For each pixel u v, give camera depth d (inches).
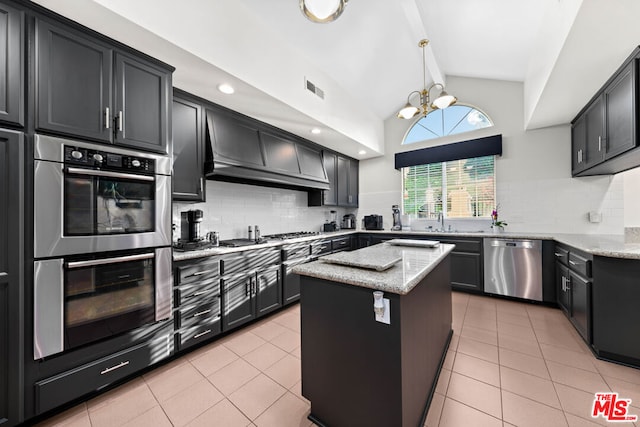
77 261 58.0
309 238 130.7
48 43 55.2
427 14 104.2
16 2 51.5
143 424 54.5
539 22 94.0
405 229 174.6
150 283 70.5
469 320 104.4
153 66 72.2
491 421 53.6
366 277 46.6
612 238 106.3
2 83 49.7
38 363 53.8
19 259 51.4
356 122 152.9
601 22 63.5
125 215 66.1
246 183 127.0
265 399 61.6
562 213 129.6
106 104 63.1
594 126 101.8
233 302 94.0
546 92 97.9
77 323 58.2
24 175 52.1
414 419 48.3
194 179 92.3
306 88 113.0
